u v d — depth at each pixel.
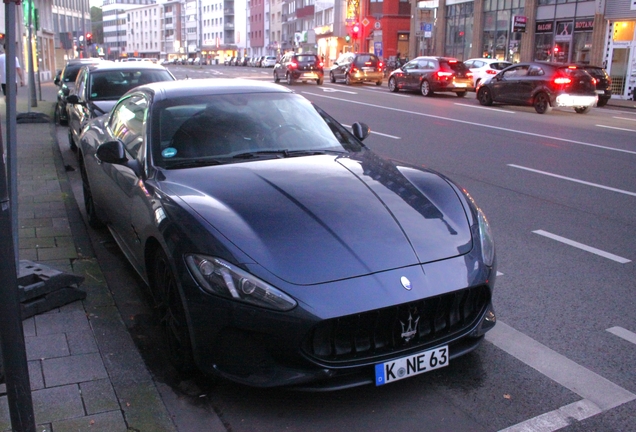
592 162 9.99
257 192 3.38
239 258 2.86
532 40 32.47
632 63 25.89
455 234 3.24
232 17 133.88
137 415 2.89
